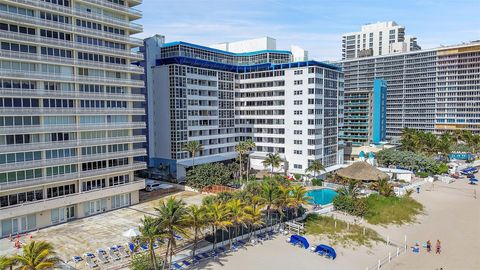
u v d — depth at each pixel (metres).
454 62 173.12
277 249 50.62
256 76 110.06
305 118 100.25
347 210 67.31
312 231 57.88
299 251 50.38
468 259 51.19
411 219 67.75
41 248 33.97
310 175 96.31
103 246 49.97
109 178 67.69
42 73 56.22
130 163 70.75
